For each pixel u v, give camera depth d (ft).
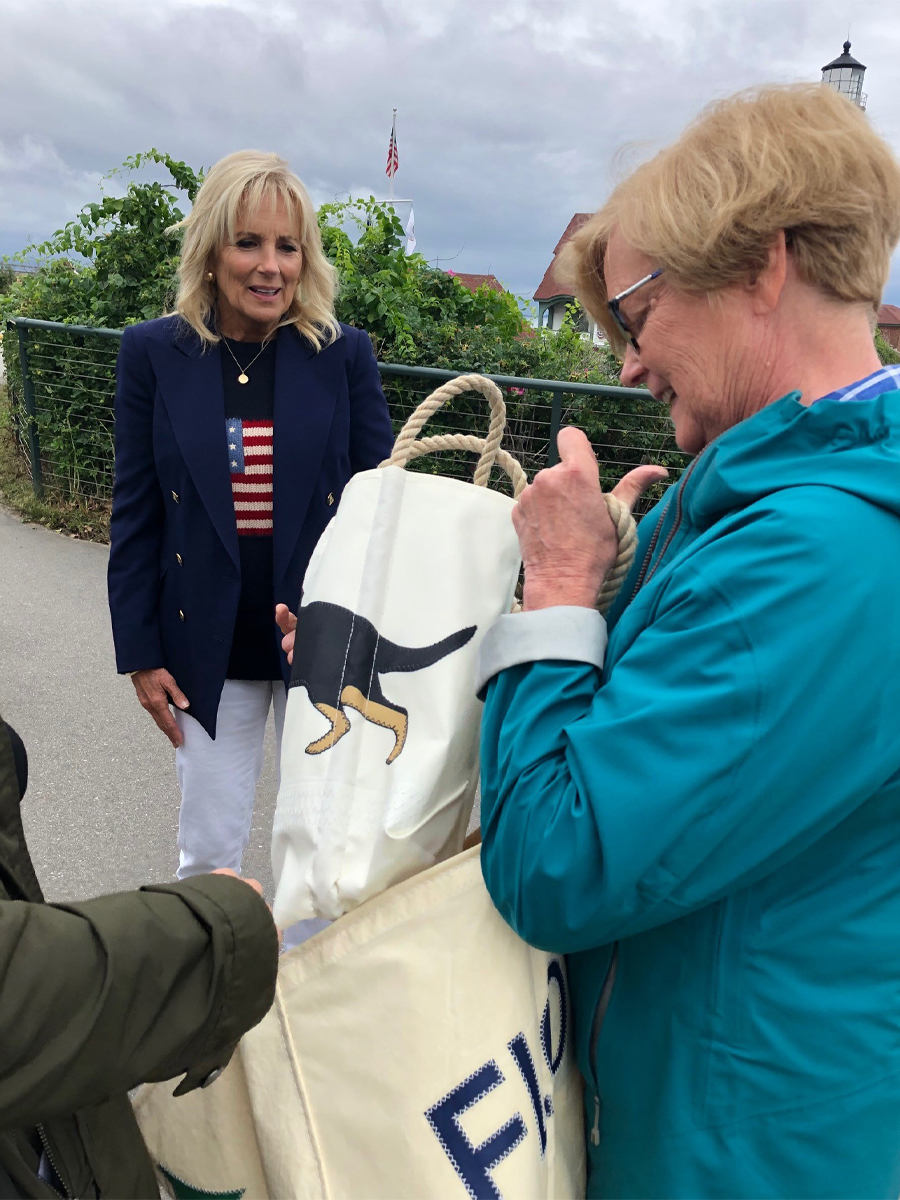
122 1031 2.43
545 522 3.31
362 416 7.05
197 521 6.52
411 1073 3.10
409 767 3.43
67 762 11.44
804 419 2.75
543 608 3.21
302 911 3.36
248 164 6.03
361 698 3.56
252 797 7.31
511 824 2.88
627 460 17.19
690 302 3.02
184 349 6.50
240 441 6.51
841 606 2.52
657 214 2.93
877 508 2.61
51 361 21.99
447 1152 3.08
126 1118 3.34
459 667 3.60
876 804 2.76
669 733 2.59
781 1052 2.87
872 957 2.85
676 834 2.57
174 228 7.54
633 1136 3.22
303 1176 3.15
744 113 2.89
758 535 2.64
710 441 3.27
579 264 3.50
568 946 2.87
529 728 2.94
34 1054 2.26
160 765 11.48
